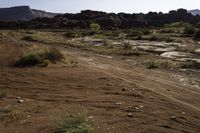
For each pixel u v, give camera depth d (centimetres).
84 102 1119
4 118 924
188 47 3669
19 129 830
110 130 812
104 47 3906
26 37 5103
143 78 1783
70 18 14725
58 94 1263
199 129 871
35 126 847
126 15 15288
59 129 803
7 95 1234
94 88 1384
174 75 1964
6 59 2094
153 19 15225
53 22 13812
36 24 13288
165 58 2898
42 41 4716
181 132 833
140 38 4962
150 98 1218
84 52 3359
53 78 1608
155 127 854
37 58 2048
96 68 2139
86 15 14662
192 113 1043
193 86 1611
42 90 1339
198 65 2392
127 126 851
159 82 1675
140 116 947
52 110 1008
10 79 1550
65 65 2067
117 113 970
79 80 1572
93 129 811
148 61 2655
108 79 1619
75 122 824
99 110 1004
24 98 1191
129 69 2191
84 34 6906
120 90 1345
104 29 10750
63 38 5981
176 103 1174
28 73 1719
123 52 3269
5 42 2948
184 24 8375
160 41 4512
